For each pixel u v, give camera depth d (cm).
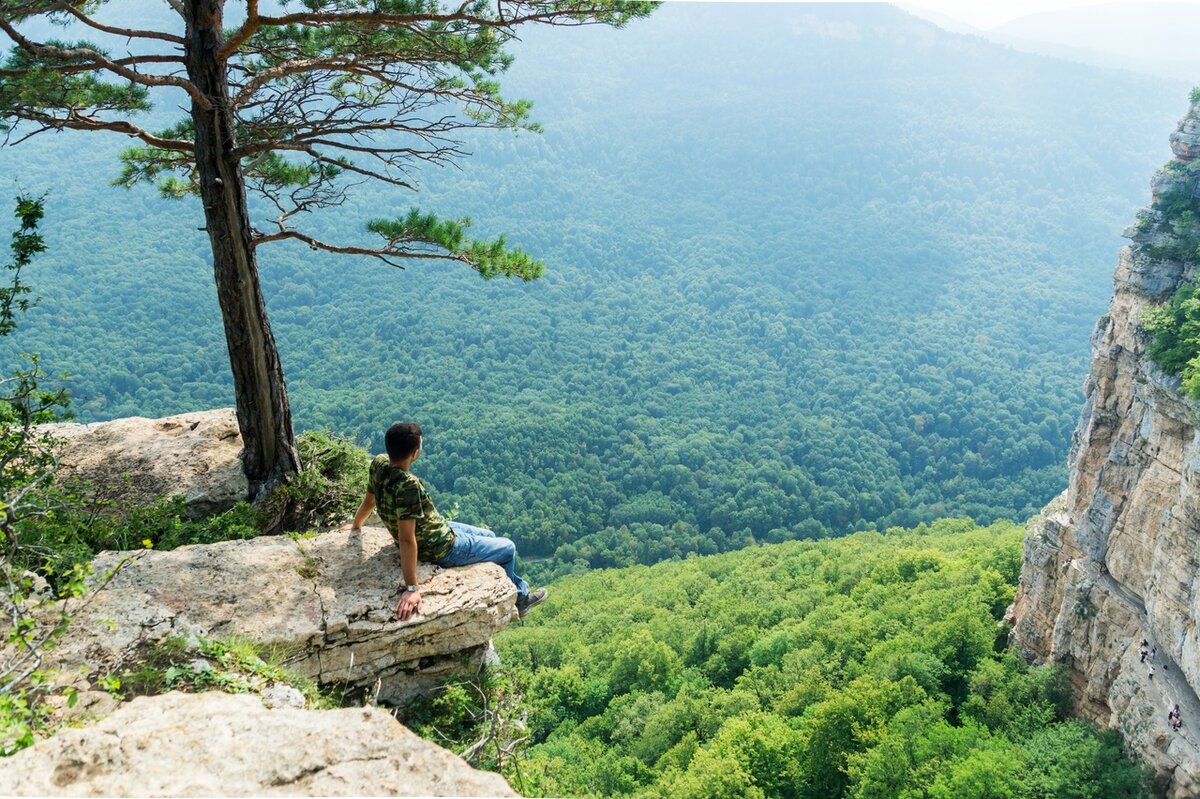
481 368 15200
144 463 969
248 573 620
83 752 319
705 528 10938
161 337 13262
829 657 3884
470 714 616
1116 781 2228
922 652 3284
